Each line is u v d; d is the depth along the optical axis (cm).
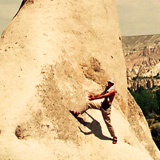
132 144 894
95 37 970
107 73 979
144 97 7831
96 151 758
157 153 1223
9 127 616
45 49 798
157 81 14950
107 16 1052
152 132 4988
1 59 791
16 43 816
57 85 766
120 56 1098
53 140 675
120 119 936
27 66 747
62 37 871
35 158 603
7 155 582
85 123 797
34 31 833
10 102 658
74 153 698
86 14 959
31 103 670
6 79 726
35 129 654
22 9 948
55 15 894
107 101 766
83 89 868
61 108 745
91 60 940
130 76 18575
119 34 1139
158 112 7756
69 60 860
